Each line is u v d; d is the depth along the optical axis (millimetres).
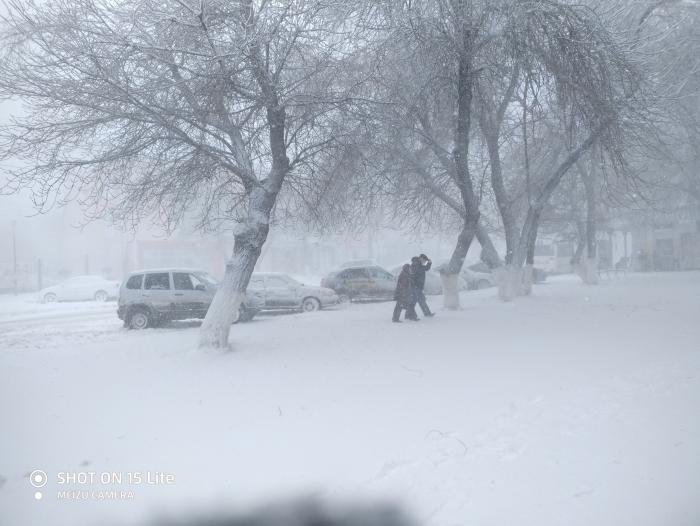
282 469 5391
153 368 10234
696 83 16359
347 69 12242
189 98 10930
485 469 5145
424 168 16594
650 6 15586
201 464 5637
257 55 10578
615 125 13609
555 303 17781
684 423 6133
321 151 12641
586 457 5320
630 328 12586
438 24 12539
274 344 12086
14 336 16609
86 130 10945
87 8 10422
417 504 4547
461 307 17438
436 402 7398
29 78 10266
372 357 10297
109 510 4832
